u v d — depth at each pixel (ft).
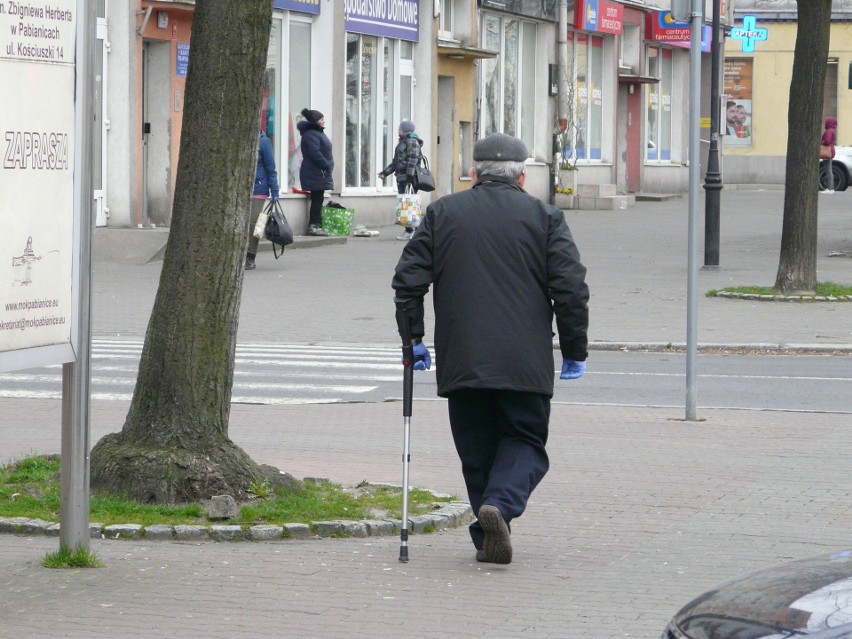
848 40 328.29
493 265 42.86
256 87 51.16
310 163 171.32
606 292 132.05
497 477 43.01
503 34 231.09
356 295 129.49
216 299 51.13
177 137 160.35
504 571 43.57
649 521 50.93
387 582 42.04
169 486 49.67
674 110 306.55
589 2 249.96
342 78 185.78
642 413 76.38
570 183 245.24
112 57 151.74
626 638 36.76
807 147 126.52
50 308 39.96
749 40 305.94
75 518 43.50
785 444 66.85
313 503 50.44
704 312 119.96
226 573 42.75
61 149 39.81
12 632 36.47
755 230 198.90
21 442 65.41
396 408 77.71
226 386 51.52
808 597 22.63
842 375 92.07
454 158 215.72
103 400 78.43
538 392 42.60
